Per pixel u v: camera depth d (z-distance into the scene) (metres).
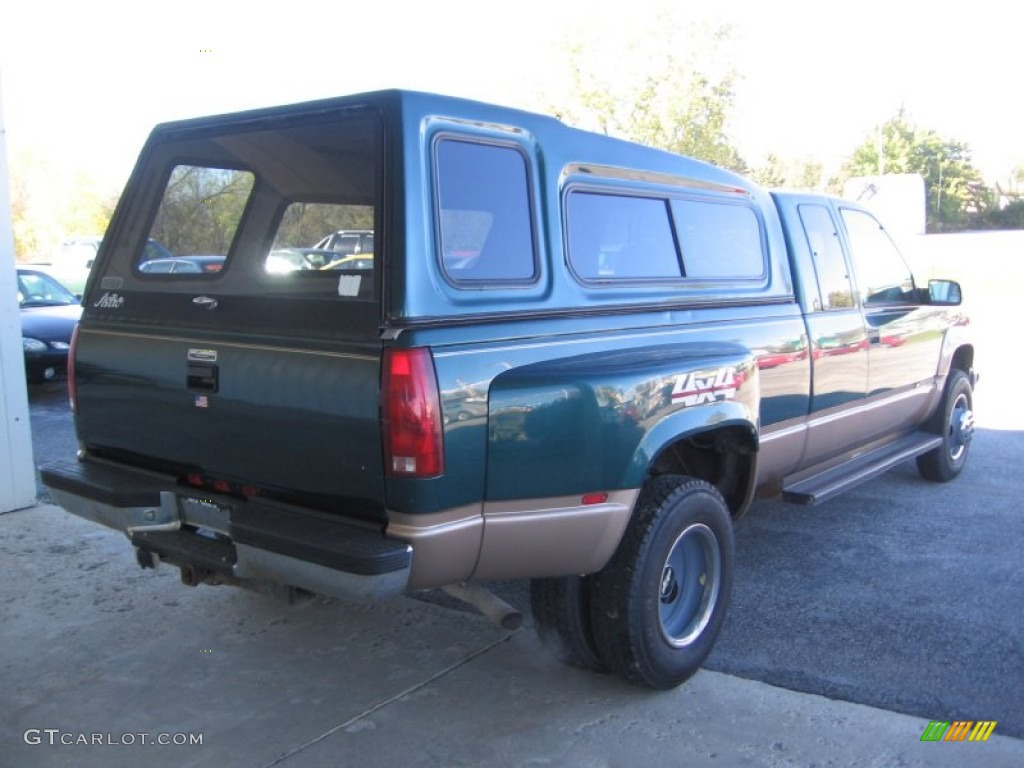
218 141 4.04
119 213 4.39
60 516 6.56
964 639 4.65
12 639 4.69
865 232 6.48
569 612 4.01
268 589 3.78
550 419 3.54
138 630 4.80
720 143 33.91
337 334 3.41
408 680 4.28
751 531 6.36
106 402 4.23
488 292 3.57
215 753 3.70
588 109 34.00
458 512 3.36
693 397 4.10
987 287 28.53
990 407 11.05
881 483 7.60
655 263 4.50
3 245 6.39
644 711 3.99
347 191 3.54
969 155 59.03
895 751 3.66
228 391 3.69
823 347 5.56
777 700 4.07
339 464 3.38
